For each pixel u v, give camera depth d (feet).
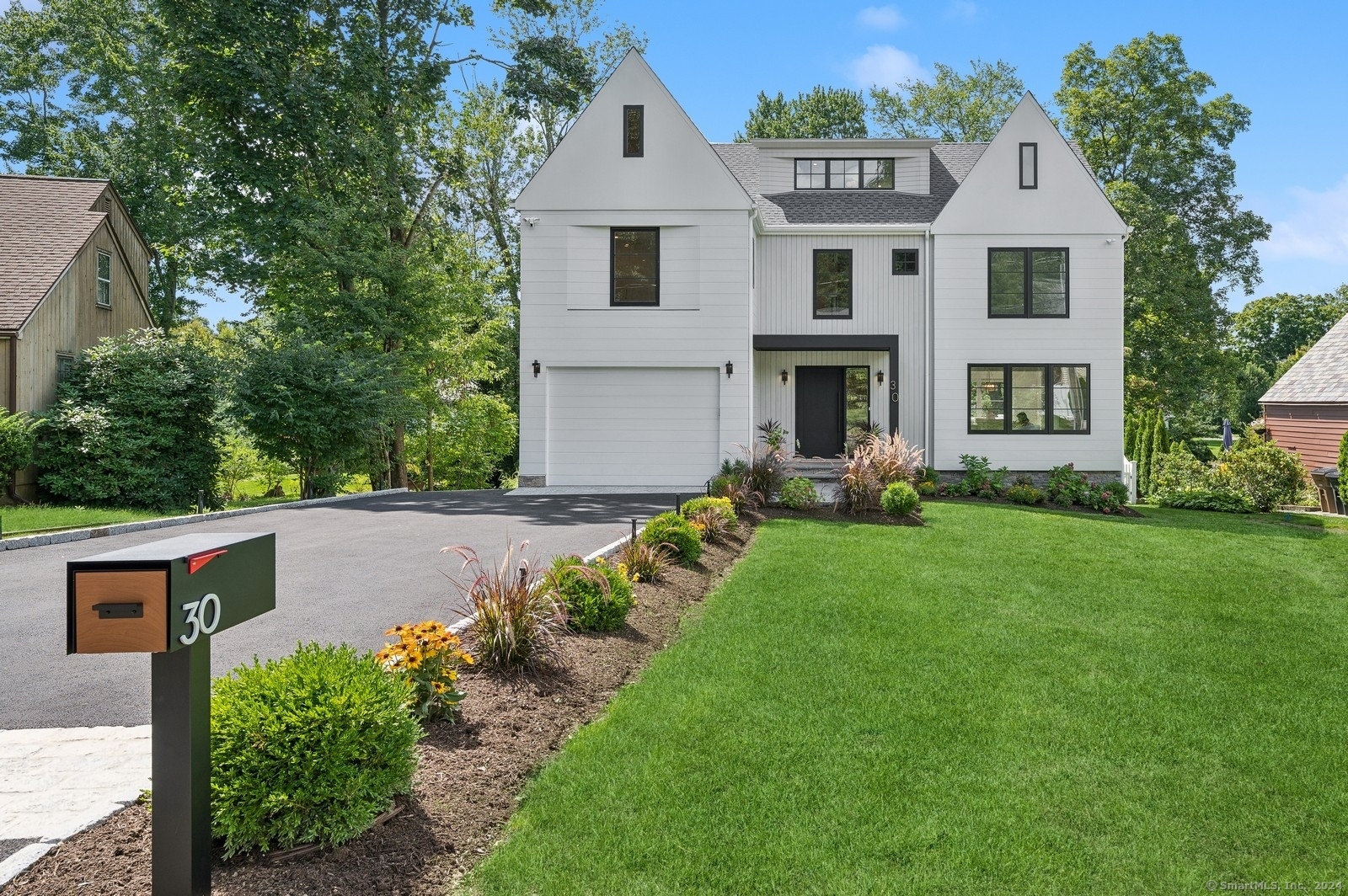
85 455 53.93
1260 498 64.03
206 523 43.06
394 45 76.48
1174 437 107.45
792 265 65.51
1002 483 60.49
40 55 92.38
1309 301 208.33
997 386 64.03
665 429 60.34
